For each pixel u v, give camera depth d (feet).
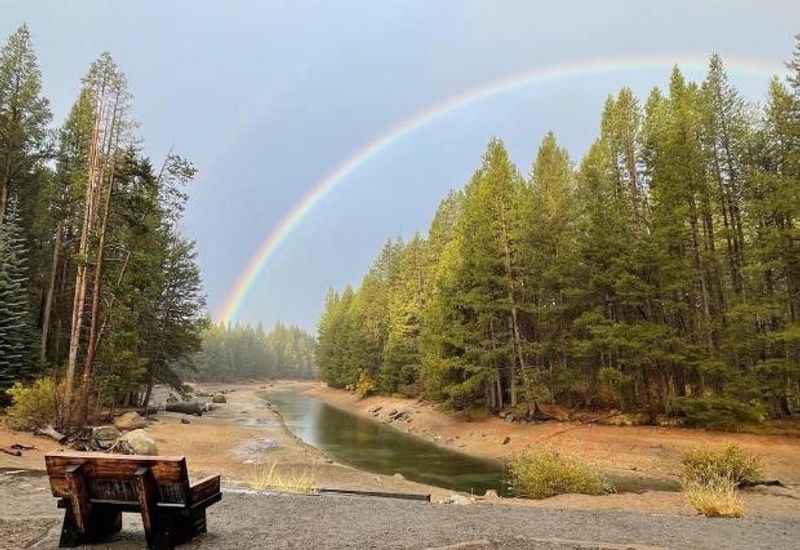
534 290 113.91
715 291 97.30
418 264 184.96
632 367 97.14
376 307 230.07
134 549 19.13
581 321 98.73
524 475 47.62
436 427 116.16
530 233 113.80
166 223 92.68
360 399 211.20
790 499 41.75
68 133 118.42
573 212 117.29
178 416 127.34
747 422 79.82
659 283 93.71
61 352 118.42
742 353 85.15
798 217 79.82
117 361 94.99
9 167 109.50
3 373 88.38
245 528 22.63
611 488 49.01
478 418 113.29
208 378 440.86
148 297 124.26
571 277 107.45
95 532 20.06
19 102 107.34
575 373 103.86
